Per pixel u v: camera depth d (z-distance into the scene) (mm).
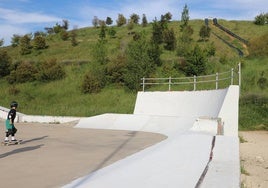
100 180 6188
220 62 42594
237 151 8391
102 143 14211
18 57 54688
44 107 35906
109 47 52844
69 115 31344
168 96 22625
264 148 17188
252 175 11242
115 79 40406
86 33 69188
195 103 20297
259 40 48500
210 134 11555
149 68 38531
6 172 8305
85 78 40094
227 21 72562
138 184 5641
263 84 36125
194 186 5453
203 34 55969
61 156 10805
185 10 60812
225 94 16047
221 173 6289
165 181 5746
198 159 7434
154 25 52438
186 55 41156
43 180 7461
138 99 24281
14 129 13781
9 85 43812
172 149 8602
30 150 12133
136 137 16469
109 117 22984
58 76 43625
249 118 27703
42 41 58219
